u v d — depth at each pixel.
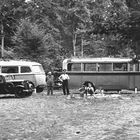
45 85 29.98
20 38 38.19
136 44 19.67
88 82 29.23
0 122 11.43
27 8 47.91
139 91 31.20
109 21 19.41
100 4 46.88
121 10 19.34
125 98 22.27
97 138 8.62
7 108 16.06
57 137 8.77
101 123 11.12
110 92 30.44
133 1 19.09
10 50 39.97
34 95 25.75
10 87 23.81
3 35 35.41
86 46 58.59
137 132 9.45
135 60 24.61
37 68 29.42
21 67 28.59
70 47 57.44
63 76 26.08
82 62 29.28
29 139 8.52
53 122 11.38
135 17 18.59
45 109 15.57
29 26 38.41
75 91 30.70
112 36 21.16
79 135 9.04
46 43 39.50
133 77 29.16
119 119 12.03
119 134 9.16
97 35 21.42
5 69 28.17
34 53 37.94
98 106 16.98
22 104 18.16
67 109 15.56
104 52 51.53
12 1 45.97
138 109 15.38
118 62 29.14
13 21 32.94
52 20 51.72
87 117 12.63
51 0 50.59
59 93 28.53
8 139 8.52
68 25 55.00
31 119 12.15
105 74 29.20
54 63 40.56
